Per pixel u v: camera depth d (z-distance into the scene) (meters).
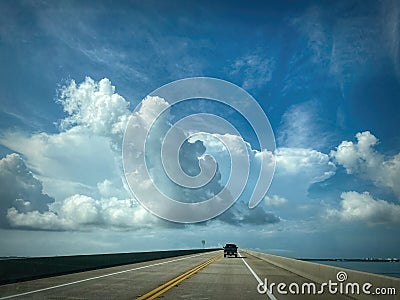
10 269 18.75
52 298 13.49
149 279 20.77
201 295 14.90
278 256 35.31
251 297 14.67
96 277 21.56
